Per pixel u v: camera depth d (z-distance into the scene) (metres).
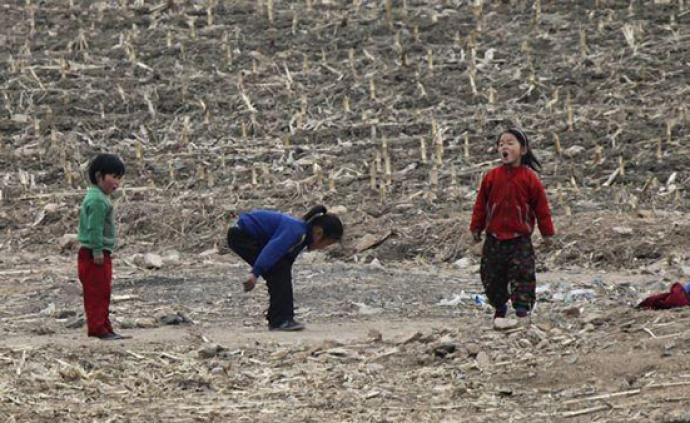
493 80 84.12
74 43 91.38
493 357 33.44
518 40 89.31
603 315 36.34
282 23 93.50
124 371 34.31
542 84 83.00
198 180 74.44
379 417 29.34
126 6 97.25
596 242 58.94
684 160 72.25
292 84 85.38
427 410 29.84
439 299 48.16
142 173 75.69
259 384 32.91
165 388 32.66
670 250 57.56
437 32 90.88
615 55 85.94
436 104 81.94
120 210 68.88
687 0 92.00
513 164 39.22
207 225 67.31
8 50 91.06
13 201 72.56
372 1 96.31
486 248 39.50
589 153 74.12
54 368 34.22
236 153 77.56
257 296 49.16
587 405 29.11
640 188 69.88
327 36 91.50
